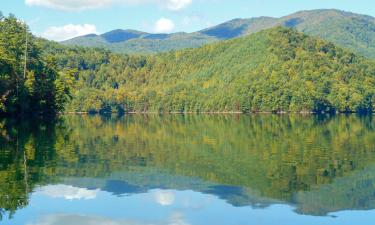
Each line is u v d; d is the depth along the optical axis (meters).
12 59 101.38
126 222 24.70
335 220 24.84
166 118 165.62
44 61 125.00
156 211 26.42
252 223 24.36
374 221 24.69
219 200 28.53
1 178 34.59
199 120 143.62
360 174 36.91
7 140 59.75
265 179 34.75
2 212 26.12
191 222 24.62
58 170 38.22
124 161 43.94
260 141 64.56
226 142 63.38
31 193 30.12
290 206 27.27
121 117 179.88
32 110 110.38
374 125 108.25
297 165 41.56
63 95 122.06
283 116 175.50
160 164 42.00
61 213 26.08
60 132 77.00
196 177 35.50
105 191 30.81
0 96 97.56
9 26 121.88
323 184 33.03
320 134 77.75
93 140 65.12
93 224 24.39
